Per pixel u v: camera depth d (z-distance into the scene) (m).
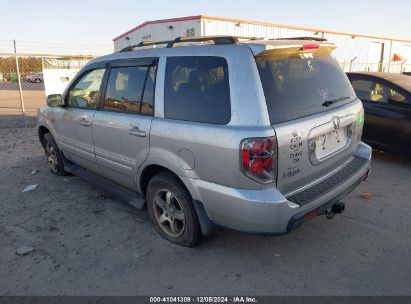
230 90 2.80
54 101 4.88
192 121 3.04
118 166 4.00
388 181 5.26
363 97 6.48
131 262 3.30
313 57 3.36
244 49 2.82
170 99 3.27
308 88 3.11
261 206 2.68
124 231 3.88
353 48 29.70
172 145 3.17
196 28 19.23
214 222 3.08
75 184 5.35
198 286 2.96
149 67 3.53
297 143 2.81
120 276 3.10
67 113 4.79
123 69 3.87
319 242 3.58
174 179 3.34
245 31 21.14
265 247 3.50
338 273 3.08
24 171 6.06
